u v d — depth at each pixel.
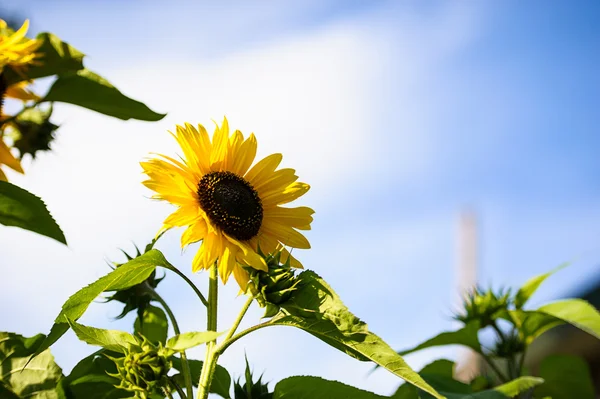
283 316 0.95
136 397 0.93
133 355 0.92
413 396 1.11
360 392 0.97
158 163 0.99
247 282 0.98
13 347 1.02
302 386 0.97
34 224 1.03
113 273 0.95
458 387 1.15
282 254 1.01
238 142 1.05
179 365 1.05
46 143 1.12
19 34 1.07
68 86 1.12
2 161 1.11
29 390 1.01
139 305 1.01
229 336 0.94
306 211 1.06
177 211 0.98
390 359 0.92
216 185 1.01
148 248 0.99
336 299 0.94
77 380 1.02
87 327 0.92
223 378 1.06
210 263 0.97
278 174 1.06
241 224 1.01
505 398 1.10
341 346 0.94
